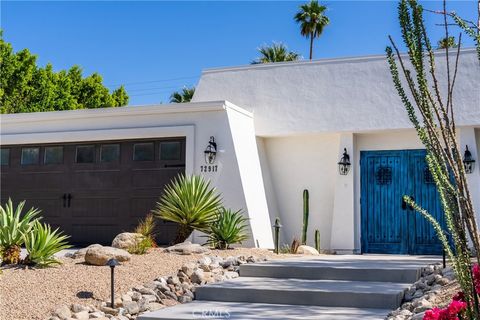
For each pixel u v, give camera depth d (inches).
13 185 597.3
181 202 449.7
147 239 404.8
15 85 1034.7
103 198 565.6
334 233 557.3
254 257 405.7
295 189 598.5
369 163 572.4
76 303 280.4
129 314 282.0
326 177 586.6
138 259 365.1
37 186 588.7
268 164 612.7
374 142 573.0
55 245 337.7
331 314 276.8
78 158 579.5
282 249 530.6
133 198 555.2
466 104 529.3
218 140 531.8
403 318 255.6
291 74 601.3
